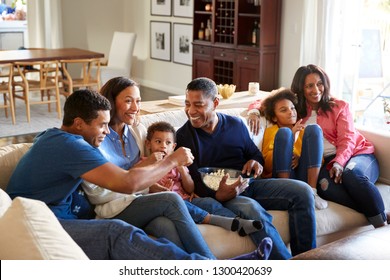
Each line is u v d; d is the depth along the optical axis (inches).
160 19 359.6
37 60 261.0
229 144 118.0
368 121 235.5
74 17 374.6
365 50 236.2
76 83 278.8
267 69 259.9
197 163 115.3
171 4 345.7
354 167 121.8
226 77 283.1
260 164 117.9
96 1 382.3
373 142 136.3
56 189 87.8
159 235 94.0
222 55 279.1
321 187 122.5
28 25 358.3
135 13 385.7
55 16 356.8
